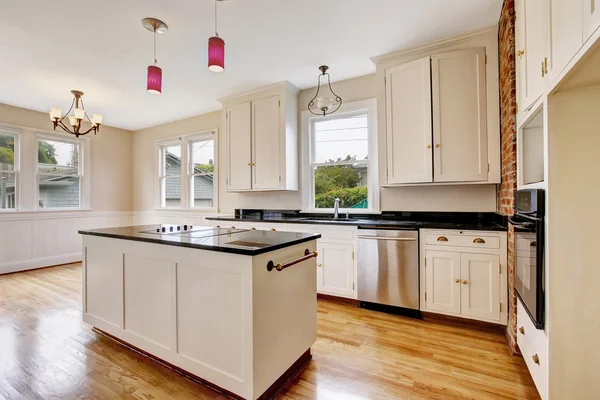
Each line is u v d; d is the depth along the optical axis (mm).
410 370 1793
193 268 1646
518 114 1861
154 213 5473
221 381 1541
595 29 866
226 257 1504
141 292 1914
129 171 5762
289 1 2094
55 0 2027
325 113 3586
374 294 2748
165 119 5078
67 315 2664
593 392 1209
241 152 3861
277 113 3596
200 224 4859
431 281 2510
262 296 1487
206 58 2895
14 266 4238
